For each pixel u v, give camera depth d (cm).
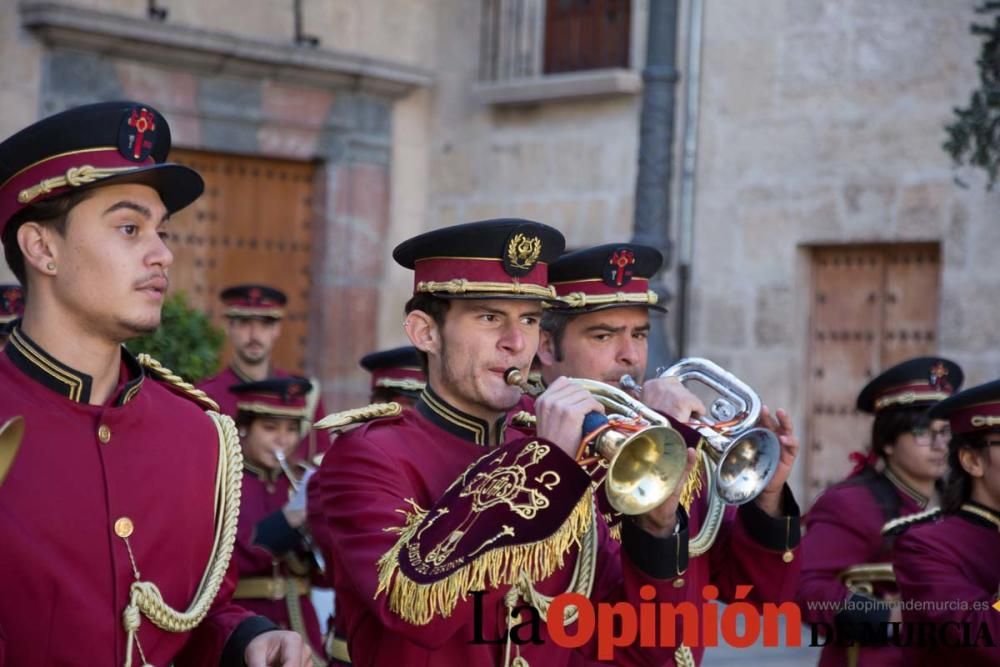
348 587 384
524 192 1363
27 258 337
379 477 375
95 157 334
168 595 346
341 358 1387
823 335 1202
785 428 420
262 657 350
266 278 1366
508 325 385
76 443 337
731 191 1223
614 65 1319
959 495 511
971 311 1106
